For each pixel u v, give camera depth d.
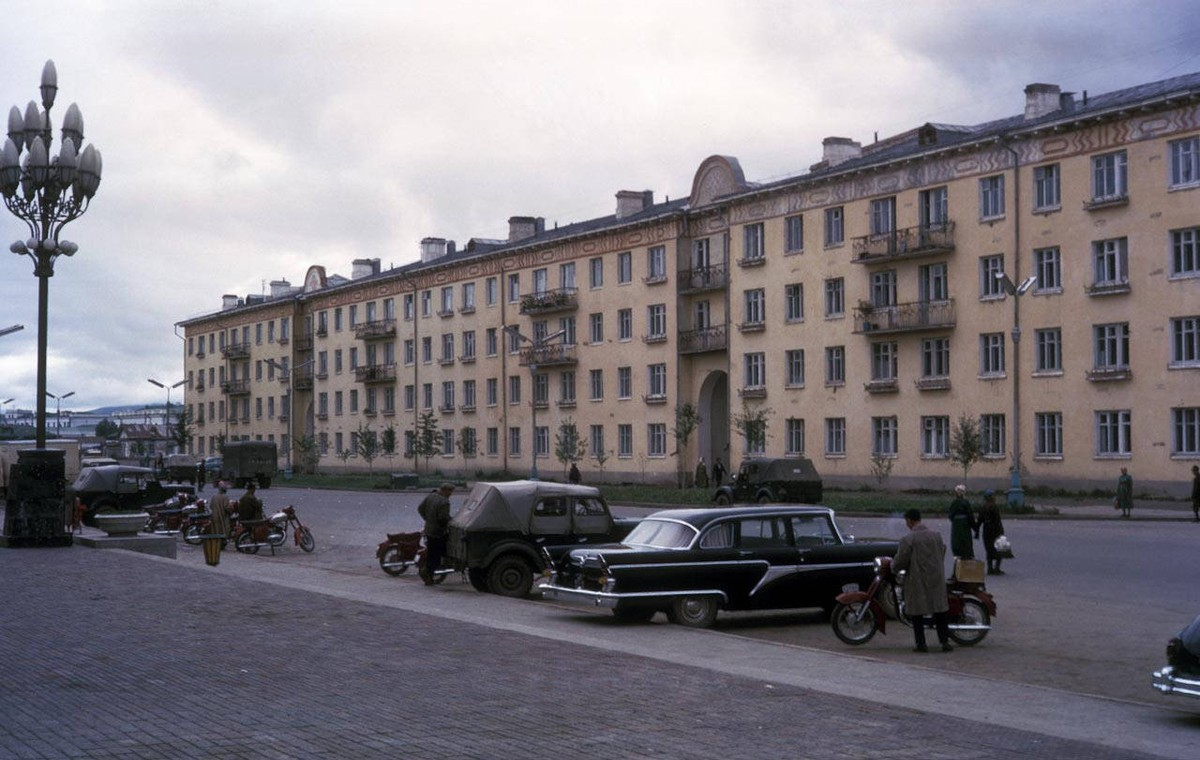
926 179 53.47
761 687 10.38
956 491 21.50
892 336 55.22
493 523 20.30
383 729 8.52
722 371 65.50
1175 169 44.47
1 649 12.06
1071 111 49.38
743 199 62.88
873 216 56.09
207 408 119.75
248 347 110.94
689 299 67.06
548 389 76.12
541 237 78.06
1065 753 8.15
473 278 82.56
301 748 7.91
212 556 25.23
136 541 26.05
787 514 16.88
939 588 14.18
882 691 10.77
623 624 16.23
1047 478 48.34
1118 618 16.83
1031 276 49.03
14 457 57.09
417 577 23.80
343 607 15.86
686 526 16.61
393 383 91.31
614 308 71.06
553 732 8.50
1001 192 50.59
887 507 41.50
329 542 32.91
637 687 10.32
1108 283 46.28
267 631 13.55
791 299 60.62
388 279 90.69
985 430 50.94
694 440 66.62
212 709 9.17
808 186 59.19
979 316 51.16
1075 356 47.50
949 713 9.62
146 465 105.31
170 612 15.16
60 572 20.23
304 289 105.75
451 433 84.75
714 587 16.27
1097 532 32.34
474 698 9.73
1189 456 43.69
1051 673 12.81
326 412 100.31
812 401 59.12
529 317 77.62
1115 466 46.06
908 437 54.38
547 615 17.06
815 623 17.09
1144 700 11.38
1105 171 46.81
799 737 8.45
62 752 7.73
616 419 70.88
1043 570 22.89
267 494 64.56
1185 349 44.16
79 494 39.69
